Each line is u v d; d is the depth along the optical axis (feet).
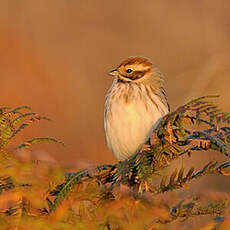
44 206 11.66
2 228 11.45
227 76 44.78
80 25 55.26
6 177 11.93
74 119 44.75
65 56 50.85
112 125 27.07
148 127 26.55
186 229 11.73
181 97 48.98
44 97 44.96
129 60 28.27
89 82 49.80
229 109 44.52
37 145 39.83
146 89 27.32
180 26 56.18
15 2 53.88
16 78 45.39
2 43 47.39
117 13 57.67
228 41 53.72
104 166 13.53
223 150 13.14
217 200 11.82
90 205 11.88
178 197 11.91
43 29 52.65
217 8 55.31
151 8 57.77
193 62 54.13
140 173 13.53
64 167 12.04
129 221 11.35
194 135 13.98
